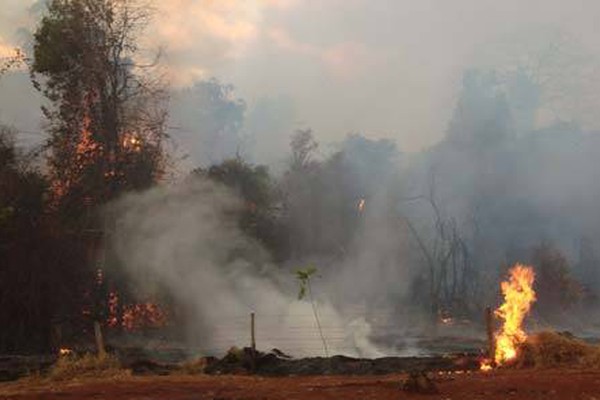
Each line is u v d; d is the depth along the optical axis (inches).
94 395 487.8
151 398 472.4
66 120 1418.6
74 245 1205.7
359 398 454.0
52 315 1150.3
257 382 558.9
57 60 1446.9
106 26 1446.9
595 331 1590.8
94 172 1338.6
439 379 533.3
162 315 1393.9
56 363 741.3
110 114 1400.1
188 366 732.7
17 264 1125.7
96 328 760.3
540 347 684.7
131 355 1005.2
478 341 1268.5
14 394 498.3
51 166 1339.8
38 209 1195.3
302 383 542.6
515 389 474.9
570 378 518.6
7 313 1113.4
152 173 1434.5
